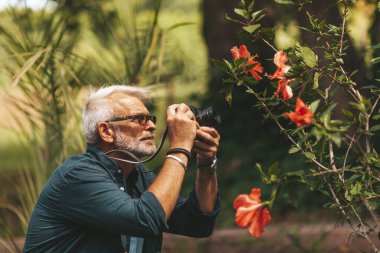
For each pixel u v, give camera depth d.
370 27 6.33
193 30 13.71
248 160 9.84
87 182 3.10
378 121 7.09
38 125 5.37
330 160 3.04
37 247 3.19
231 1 10.60
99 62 5.60
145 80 5.61
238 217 2.72
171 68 6.23
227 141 10.27
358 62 7.03
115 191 3.08
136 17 5.96
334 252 6.98
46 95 5.29
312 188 2.77
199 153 3.31
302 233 7.30
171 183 3.04
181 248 7.68
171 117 3.16
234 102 10.41
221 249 7.54
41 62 5.11
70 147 5.33
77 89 5.39
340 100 7.89
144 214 2.98
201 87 11.26
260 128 10.18
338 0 3.29
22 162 5.64
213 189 3.48
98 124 3.25
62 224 3.16
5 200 5.88
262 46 10.23
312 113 2.63
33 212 3.24
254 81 3.12
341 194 3.19
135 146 3.25
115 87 3.33
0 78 5.38
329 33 3.52
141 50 5.59
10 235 5.56
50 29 5.55
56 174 3.19
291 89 3.06
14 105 5.30
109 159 3.22
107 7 6.11
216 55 10.77
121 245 3.18
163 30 5.67
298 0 3.26
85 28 6.18
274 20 9.63
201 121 3.29
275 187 2.71
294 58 3.11
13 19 5.46
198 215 3.49
